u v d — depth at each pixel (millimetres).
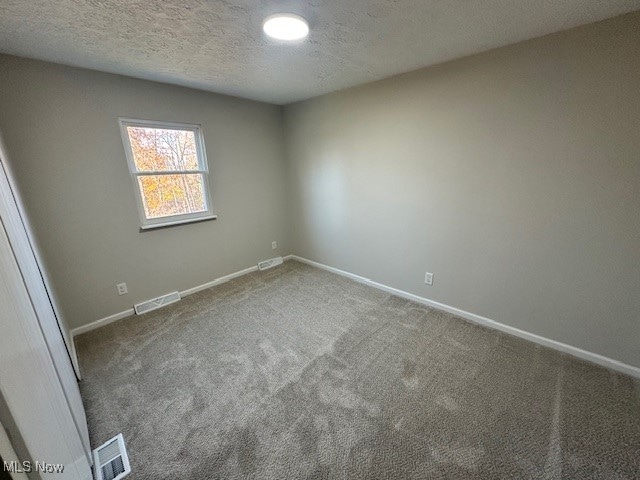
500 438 1403
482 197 2184
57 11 1320
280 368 1940
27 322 854
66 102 2137
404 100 2443
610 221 1697
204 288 3271
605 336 1845
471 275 2395
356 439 1415
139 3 1263
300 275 3625
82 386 1808
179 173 2906
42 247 2152
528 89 1817
